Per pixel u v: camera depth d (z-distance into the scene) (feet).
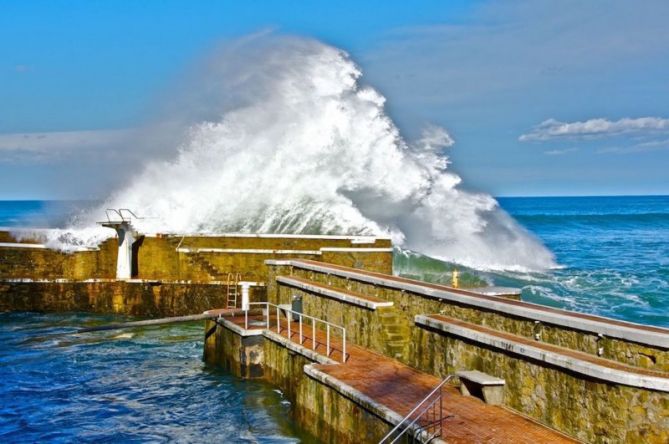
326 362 56.44
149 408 64.18
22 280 104.22
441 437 39.60
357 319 63.16
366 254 95.55
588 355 40.70
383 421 43.93
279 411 61.62
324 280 74.43
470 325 50.44
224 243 99.30
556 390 41.01
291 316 73.92
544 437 39.73
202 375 73.10
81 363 78.79
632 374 36.14
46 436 58.85
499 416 43.19
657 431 35.35
